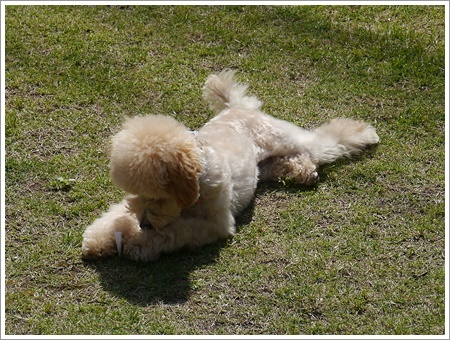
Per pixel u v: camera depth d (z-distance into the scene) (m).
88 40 9.20
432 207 6.70
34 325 5.32
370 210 6.66
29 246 6.10
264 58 8.98
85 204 6.61
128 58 8.87
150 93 8.29
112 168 5.49
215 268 5.91
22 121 7.72
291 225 6.44
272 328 5.37
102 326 5.32
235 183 6.45
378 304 5.59
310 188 6.98
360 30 9.53
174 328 5.32
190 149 5.48
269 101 8.23
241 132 6.95
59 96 8.14
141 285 5.71
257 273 5.85
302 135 7.39
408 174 7.13
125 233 5.96
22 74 8.48
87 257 5.94
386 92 8.38
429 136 7.71
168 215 5.68
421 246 6.23
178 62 8.88
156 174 5.34
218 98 7.60
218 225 6.15
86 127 7.68
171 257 6.00
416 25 9.72
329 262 6.01
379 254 6.12
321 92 8.40
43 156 7.25
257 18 9.74
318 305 5.56
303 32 9.49
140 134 5.43
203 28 9.54
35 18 9.57
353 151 7.43
